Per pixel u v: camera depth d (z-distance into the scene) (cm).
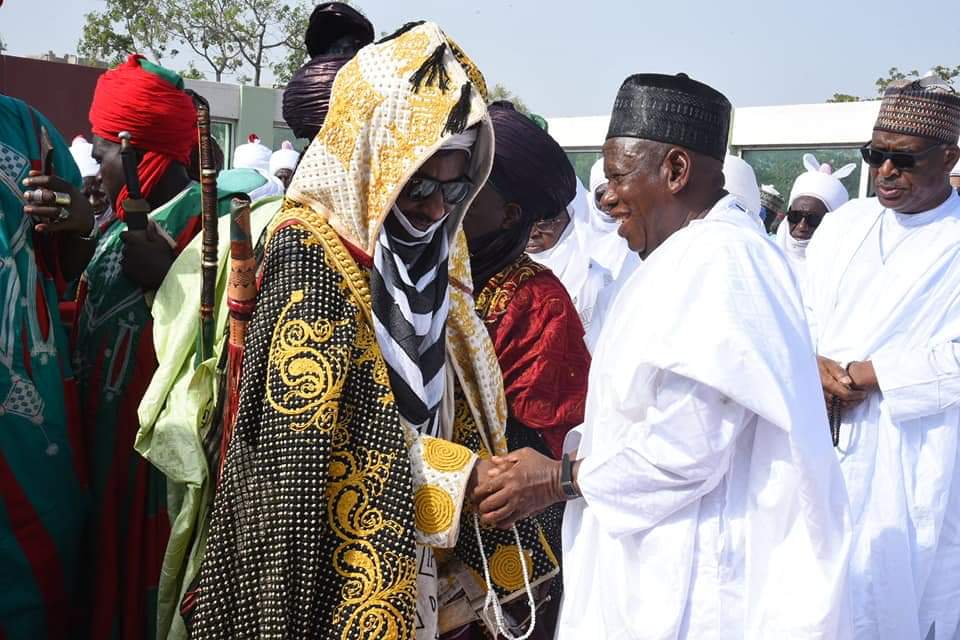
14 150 274
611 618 234
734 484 225
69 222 271
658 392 221
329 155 220
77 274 301
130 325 286
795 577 217
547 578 253
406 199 223
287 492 200
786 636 216
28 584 267
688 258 221
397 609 205
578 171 1756
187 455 250
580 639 245
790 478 215
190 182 318
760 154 1547
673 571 225
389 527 209
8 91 1594
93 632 283
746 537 223
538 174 296
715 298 214
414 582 209
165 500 280
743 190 433
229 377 228
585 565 246
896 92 377
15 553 263
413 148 213
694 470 217
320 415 202
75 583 289
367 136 216
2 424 259
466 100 215
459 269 256
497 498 230
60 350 283
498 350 294
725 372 209
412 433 225
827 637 215
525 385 293
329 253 216
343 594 205
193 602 246
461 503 222
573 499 240
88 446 290
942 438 370
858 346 379
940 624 377
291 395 203
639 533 229
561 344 299
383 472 211
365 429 213
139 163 304
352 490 210
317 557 204
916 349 369
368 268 220
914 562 370
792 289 225
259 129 1941
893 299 377
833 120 1448
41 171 281
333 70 284
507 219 302
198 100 253
